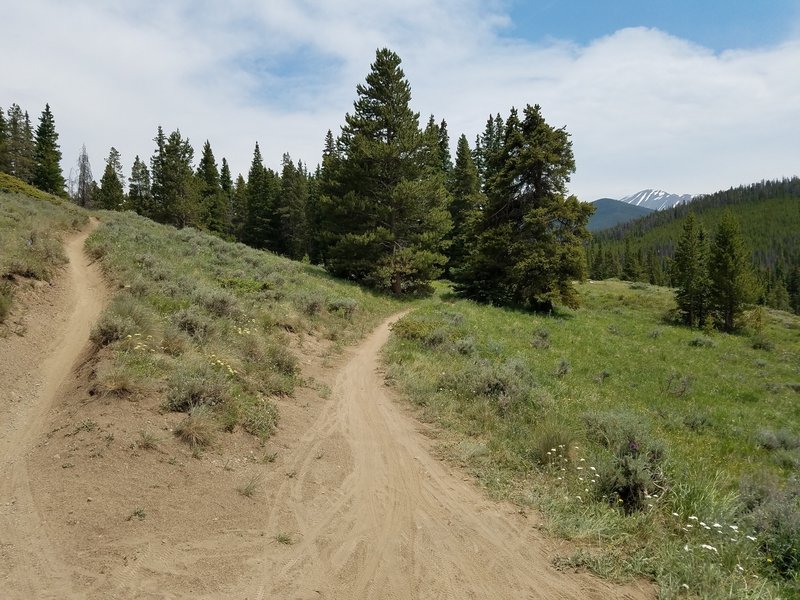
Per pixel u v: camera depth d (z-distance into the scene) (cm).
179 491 568
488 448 855
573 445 847
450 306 2959
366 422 961
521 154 3153
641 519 602
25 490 527
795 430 1273
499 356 1684
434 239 3403
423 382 1233
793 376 2205
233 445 720
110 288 1456
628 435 802
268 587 435
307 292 2092
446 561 511
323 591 441
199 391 770
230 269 2189
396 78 3362
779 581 498
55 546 442
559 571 505
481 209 3597
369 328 2008
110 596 390
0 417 716
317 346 1544
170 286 1426
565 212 3062
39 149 7044
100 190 7594
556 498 667
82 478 550
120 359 822
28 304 1172
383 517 600
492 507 647
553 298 3089
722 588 466
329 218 3541
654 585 488
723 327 3872
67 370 920
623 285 6041
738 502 662
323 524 568
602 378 1634
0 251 1321
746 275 3762
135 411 703
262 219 6706
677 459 826
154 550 458
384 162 3272
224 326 1186
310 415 954
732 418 1324
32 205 2756
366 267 3297
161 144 6106
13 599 373
